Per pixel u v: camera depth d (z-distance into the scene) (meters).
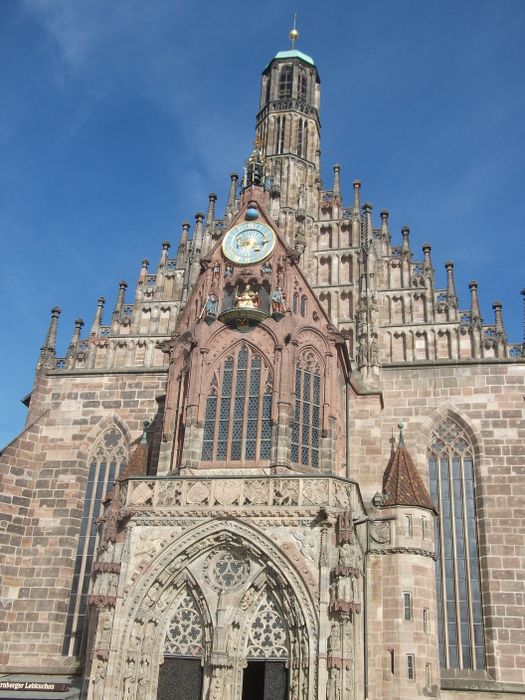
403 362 63.38
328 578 44.09
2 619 59.72
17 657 58.66
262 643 45.03
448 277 66.25
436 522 58.75
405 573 51.03
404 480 54.38
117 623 45.00
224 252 57.94
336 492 46.81
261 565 45.91
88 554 62.22
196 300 57.94
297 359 53.97
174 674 45.50
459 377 62.06
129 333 69.88
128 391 66.69
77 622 60.06
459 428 61.00
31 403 67.25
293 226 71.31
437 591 56.75
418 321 65.12
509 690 52.25
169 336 68.88
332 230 70.56
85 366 68.94
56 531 62.66
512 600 54.84
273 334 53.59
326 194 72.62
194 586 46.50
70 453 65.38
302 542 45.34
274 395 51.78
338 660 41.94
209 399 53.31
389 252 68.38
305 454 52.00
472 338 63.47
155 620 45.97
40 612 59.94
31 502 63.88
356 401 60.47
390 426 61.62
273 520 46.06
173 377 56.03
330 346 55.31
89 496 64.31
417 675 48.38
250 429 51.91
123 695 43.66
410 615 49.94
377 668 49.03
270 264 56.94
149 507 47.56
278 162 76.00
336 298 67.38
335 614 43.12
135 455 57.69
